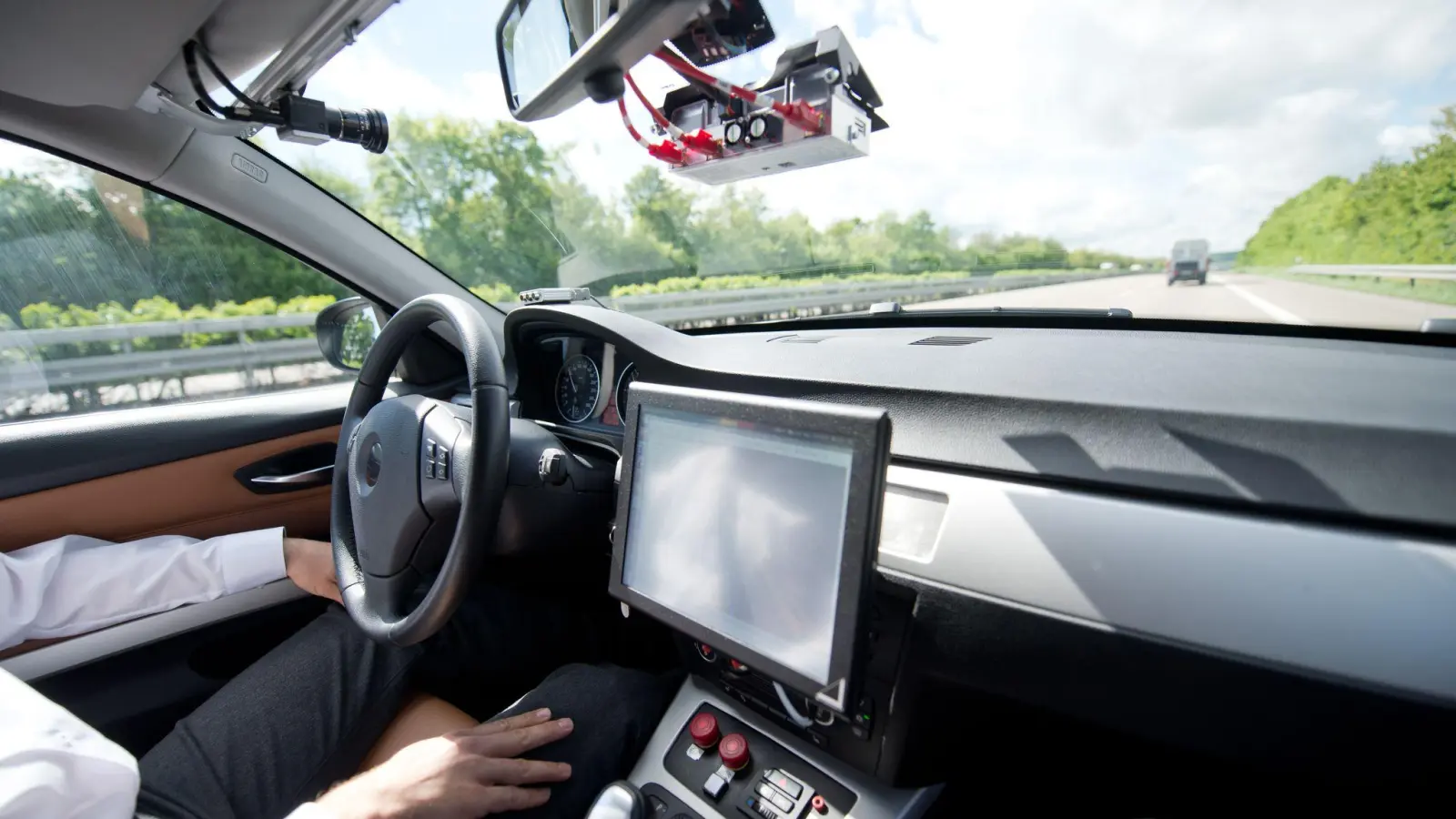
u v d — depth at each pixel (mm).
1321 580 669
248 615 1516
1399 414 725
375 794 832
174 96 1260
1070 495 812
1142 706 751
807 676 659
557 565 1328
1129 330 1333
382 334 1258
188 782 980
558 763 948
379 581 1121
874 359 1150
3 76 1097
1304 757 682
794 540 695
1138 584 741
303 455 1694
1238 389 850
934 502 890
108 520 1429
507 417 1019
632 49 675
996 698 842
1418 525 658
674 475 829
